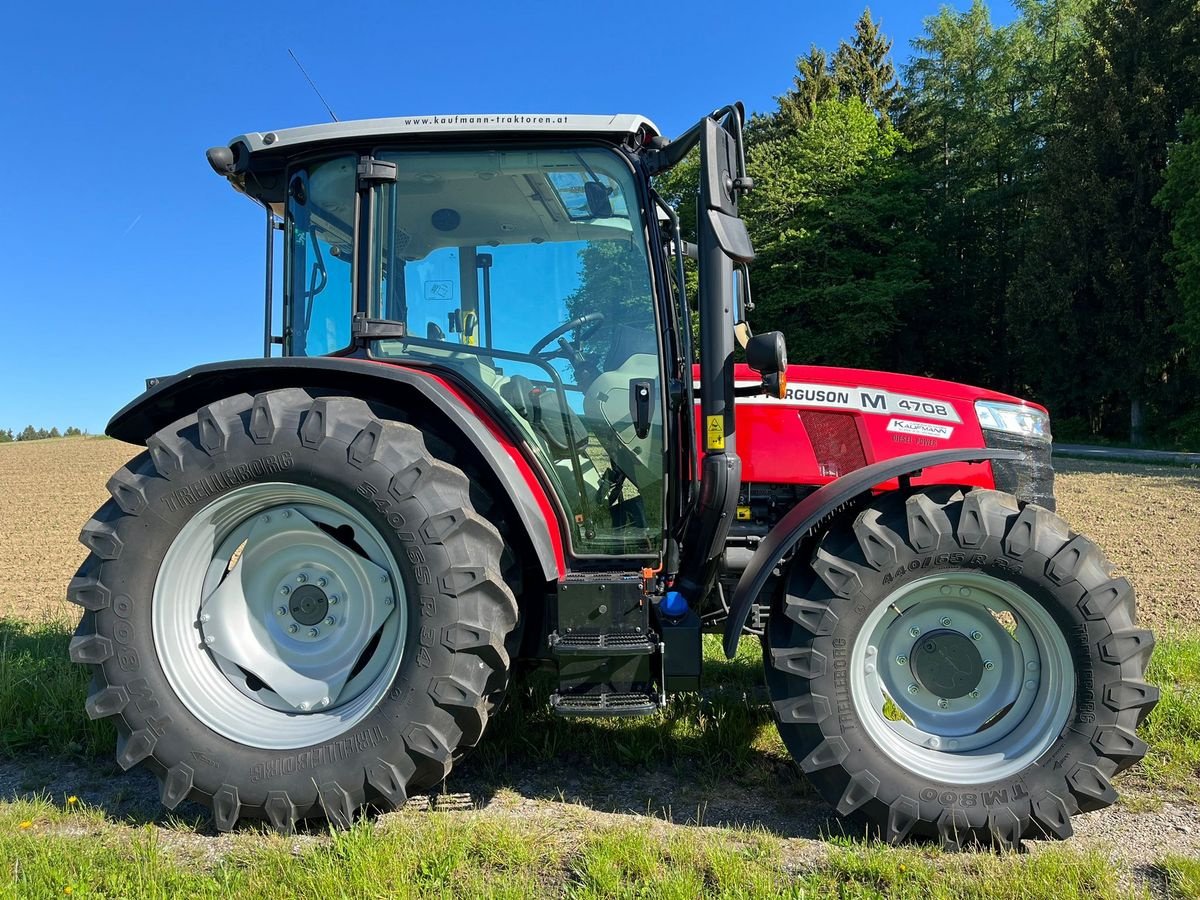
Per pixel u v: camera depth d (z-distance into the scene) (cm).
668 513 301
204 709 271
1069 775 255
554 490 297
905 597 274
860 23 4553
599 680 274
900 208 2908
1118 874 233
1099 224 2466
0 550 1029
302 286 312
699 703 362
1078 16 3112
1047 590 260
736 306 305
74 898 218
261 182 322
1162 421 2456
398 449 269
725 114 286
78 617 580
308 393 287
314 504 278
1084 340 2511
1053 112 3133
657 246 300
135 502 272
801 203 2923
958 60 3438
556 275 307
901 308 3020
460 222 306
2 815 273
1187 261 2183
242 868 238
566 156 298
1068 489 1322
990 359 3219
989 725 273
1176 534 881
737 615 270
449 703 261
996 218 3241
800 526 271
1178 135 2414
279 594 284
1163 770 297
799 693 268
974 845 257
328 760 262
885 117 3775
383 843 242
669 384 300
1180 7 2403
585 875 230
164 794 266
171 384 290
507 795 292
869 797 258
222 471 270
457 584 262
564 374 306
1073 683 260
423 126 291
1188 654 405
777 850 248
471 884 227
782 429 346
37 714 354
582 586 276
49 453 3459
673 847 244
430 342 306
